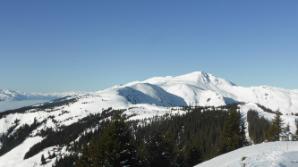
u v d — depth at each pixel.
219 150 70.38
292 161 24.59
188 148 83.62
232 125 69.62
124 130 36.03
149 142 67.25
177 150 75.69
